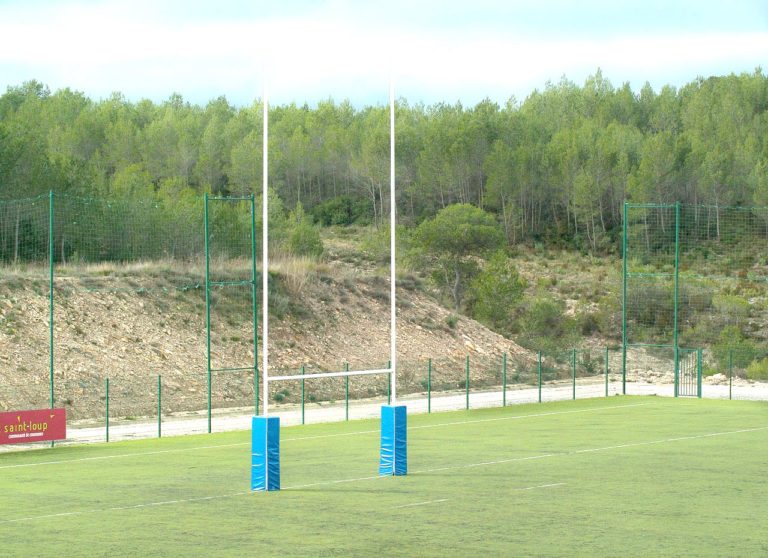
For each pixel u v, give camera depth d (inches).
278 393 1763.0
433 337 2215.8
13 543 594.6
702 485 802.2
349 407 1611.7
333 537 601.6
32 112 6289.4
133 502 737.0
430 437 1167.6
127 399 1619.1
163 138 5816.9
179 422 1414.9
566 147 5147.6
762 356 2524.6
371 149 5226.4
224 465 951.0
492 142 5639.8
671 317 3041.3
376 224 4985.2
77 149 5856.3
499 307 2942.9
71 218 2246.6
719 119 6136.8
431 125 5698.8
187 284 2016.5
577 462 942.4
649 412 1464.1
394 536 604.1
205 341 1881.2
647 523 642.2
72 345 1715.1
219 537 604.1
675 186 4800.7
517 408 1545.3
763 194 4623.5
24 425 1075.3
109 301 1878.7
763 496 746.8
